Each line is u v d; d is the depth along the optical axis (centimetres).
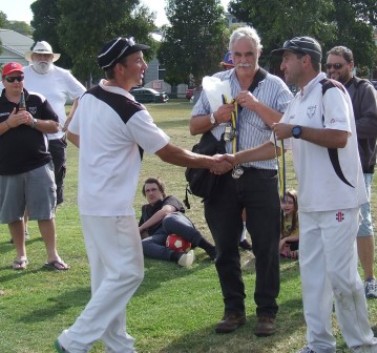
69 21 5294
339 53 542
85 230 428
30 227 876
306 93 423
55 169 798
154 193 741
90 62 5281
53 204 679
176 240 689
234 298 505
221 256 502
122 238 419
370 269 556
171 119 3022
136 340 486
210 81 499
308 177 422
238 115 486
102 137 416
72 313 547
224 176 489
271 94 483
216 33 6288
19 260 682
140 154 431
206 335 493
